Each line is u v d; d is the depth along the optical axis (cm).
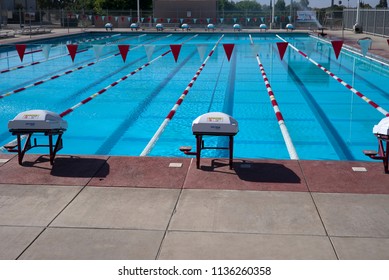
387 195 396
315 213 362
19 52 831
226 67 1430
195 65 1482
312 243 316
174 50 834
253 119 786
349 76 1226
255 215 359
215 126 441
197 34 2689
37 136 700
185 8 3325
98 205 380
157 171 455
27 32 2530
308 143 660
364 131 716
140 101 934
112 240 322
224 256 301
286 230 335
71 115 824
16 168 466
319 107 873
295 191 405
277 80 1173
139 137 696
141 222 349
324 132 712
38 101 938
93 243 319
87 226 344
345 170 455
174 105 895
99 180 433
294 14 3164
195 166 468
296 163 476
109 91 1041
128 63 1552
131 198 392
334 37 2258
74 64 1530
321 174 444
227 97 965
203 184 421
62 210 371
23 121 455
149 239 323
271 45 2117
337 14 3325
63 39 2430
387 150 444
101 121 784
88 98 961
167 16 3344
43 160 489
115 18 3284
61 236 329
